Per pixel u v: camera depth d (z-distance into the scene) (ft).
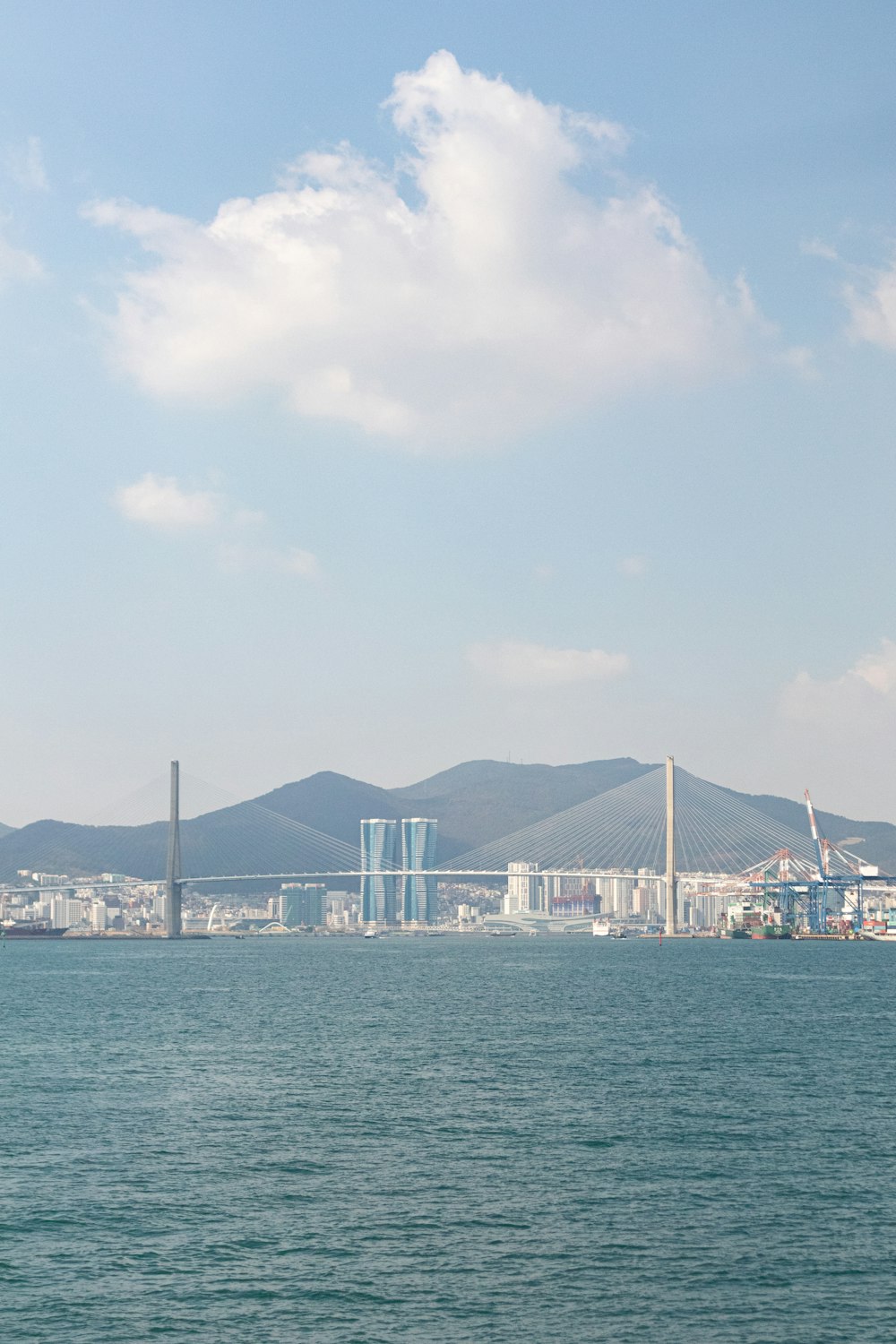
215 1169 182.60
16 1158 189.57
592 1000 492.54
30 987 588.91
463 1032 362.33
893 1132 209.77
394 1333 122.31
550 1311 127.65
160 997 516.32
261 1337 121.60
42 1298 131.23
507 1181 176.14
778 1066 287.28
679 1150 195.93
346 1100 238.89
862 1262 141.49
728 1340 120.67
